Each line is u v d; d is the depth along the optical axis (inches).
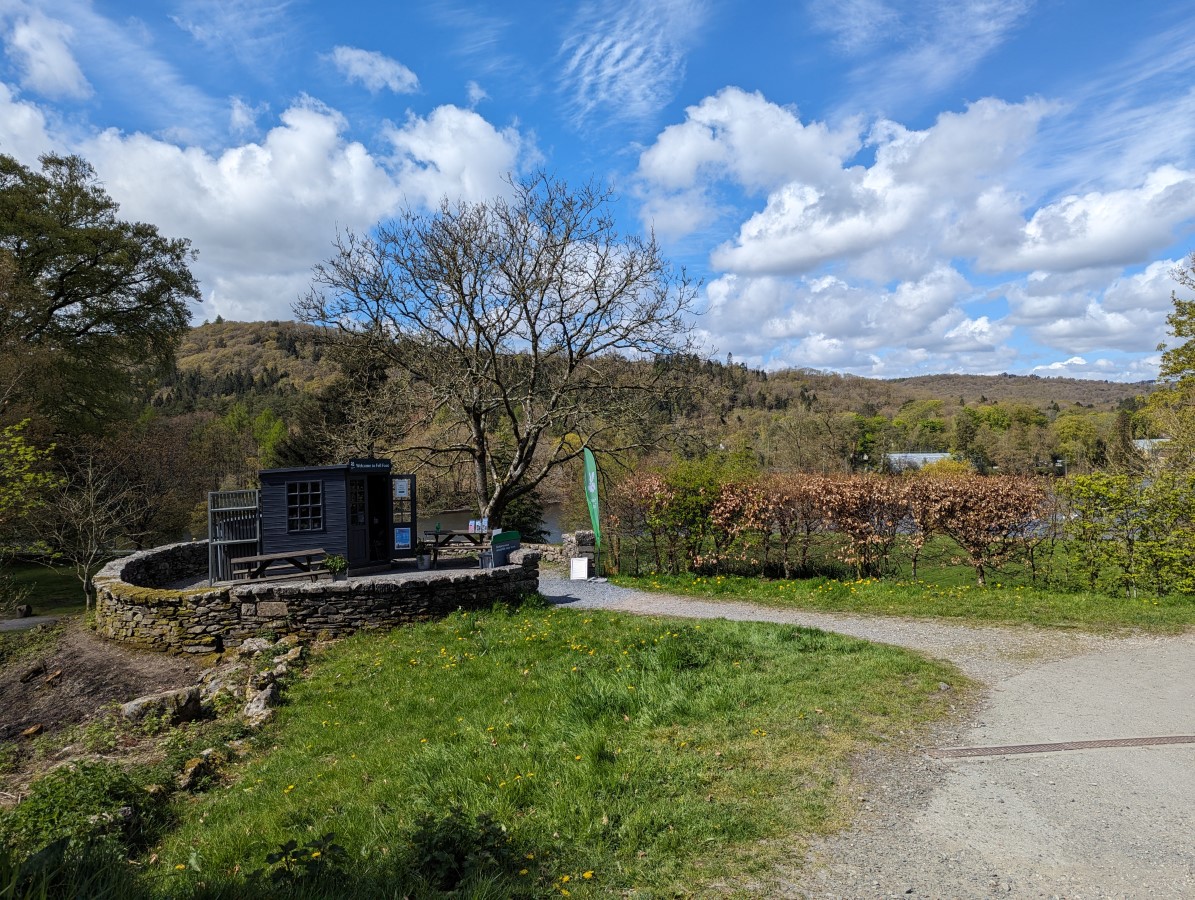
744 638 380.2
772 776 213.8
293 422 1742.1
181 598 494.6
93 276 1135.0
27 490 786.8
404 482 662.5
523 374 787.4
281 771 269.0
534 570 561.9
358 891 152.3
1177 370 920.9
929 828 184.1
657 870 167.2
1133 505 557.9
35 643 586.6
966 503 598.9
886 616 469.7
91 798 244.8
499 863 166.7
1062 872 163.0
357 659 423.5
